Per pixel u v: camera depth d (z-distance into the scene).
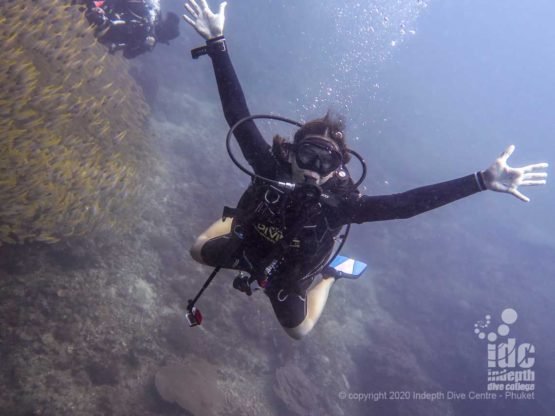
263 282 2.53
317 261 2.56
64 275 6.31
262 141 2.51
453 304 16.42
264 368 8.45
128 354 6.34
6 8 5.52
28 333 5.52
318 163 2.26
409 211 2.31
